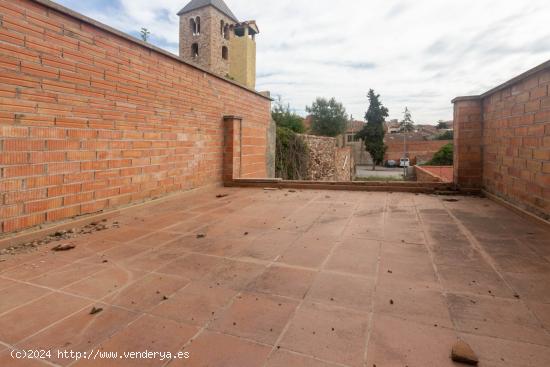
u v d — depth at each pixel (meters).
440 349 1.46
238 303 1.94
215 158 6.67
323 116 33.50
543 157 3.38
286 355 1.46
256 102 8.25
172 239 3.25
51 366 1.43
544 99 3.36
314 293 2.04
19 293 2.11
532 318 1.68
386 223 3.66
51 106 3.39
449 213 4.07
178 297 2.03
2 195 2.99
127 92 4.41
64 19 3.50
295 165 13.62
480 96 5.25
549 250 2.65
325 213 4.25
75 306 1.94
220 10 29.08
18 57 3.06
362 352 1.46
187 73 5.67
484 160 5.27
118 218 4.15
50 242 3.19
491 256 2.55
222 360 1.44
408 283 2.13
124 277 2.34
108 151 4.14
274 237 3.24
